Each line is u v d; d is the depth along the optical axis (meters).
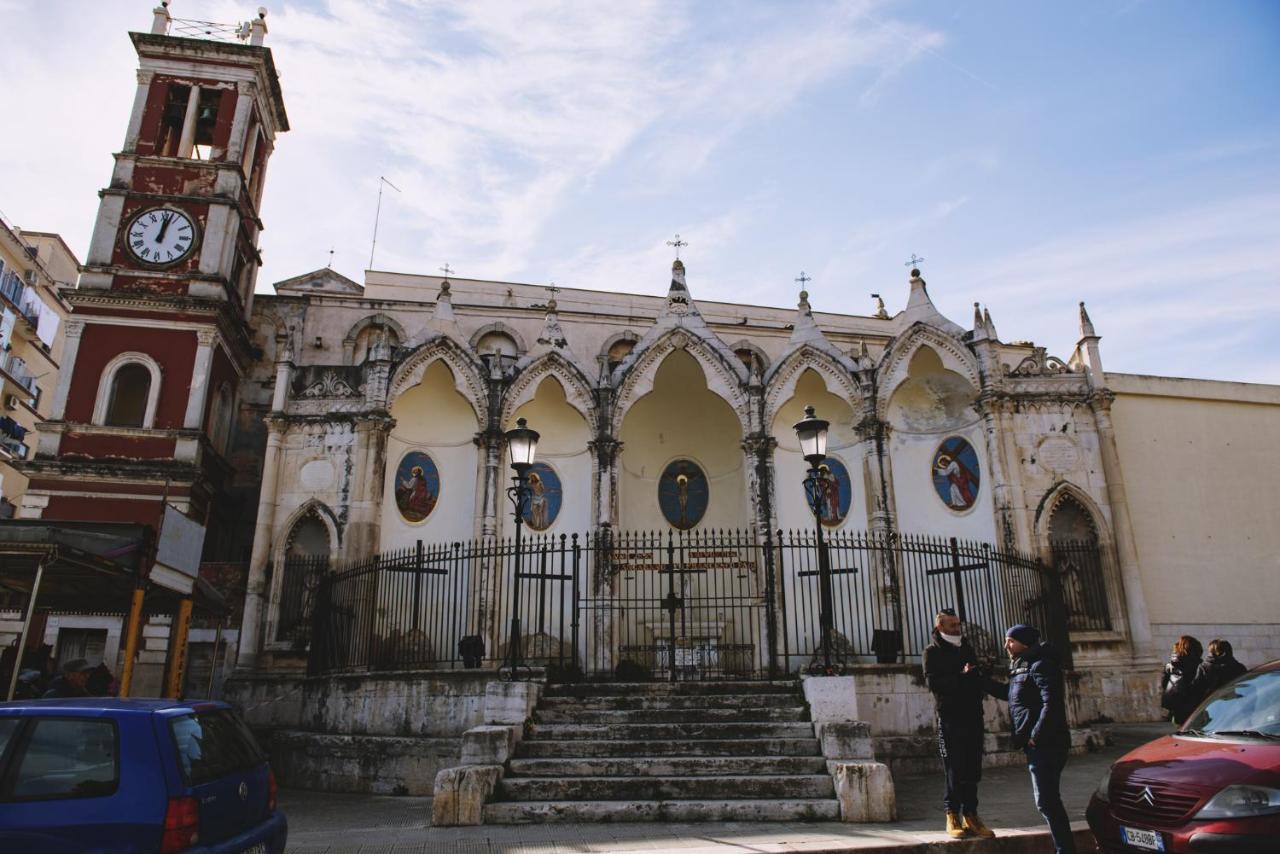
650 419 28.95
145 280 30.84
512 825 11.30
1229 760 7.85
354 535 24.36
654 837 10.32
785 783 11.91
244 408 33.84
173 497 28.25
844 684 13.70
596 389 25.86
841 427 27.27
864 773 11.43
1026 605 21.03
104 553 13.53
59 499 27.95
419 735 16.41
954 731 10.13
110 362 29.78
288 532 24.84
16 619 26.12
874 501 24.95
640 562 26.75
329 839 10.57
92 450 28.52
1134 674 23.75
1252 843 7.14
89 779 6.77
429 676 16.64
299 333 35.34
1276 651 26.39
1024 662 9.26
